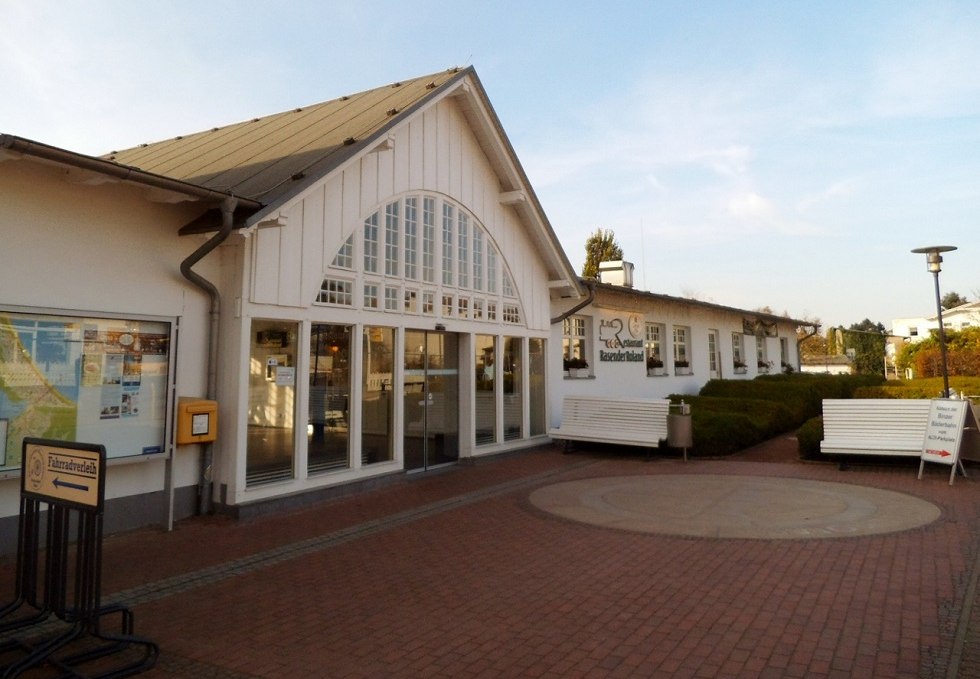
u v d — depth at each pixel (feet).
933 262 42.27
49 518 14.80
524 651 14.21
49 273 22.21
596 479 35.35
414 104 34.68
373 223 33.96
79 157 19.61
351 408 32.22
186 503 26.78
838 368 156.15
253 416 27.84
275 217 25.96
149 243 25.36
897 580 18.11
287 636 15.26
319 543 23.35
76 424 22.80
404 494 31.91
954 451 31.94
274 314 28.45
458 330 39.75
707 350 75.05
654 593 17.62
